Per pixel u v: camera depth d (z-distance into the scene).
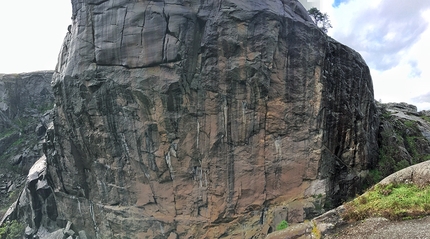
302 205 20.28
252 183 20.17
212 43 19.12
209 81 19.30
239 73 19.17
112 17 19.77
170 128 19.53
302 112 20.53
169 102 19.12
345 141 22.25
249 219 20.22
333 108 21.52
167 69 19.06
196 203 20.31
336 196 21.39
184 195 20.38
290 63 20.22
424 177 11.41
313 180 20.83
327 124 21.16
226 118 19.56
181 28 18.97
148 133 19.95
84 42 20.38
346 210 11.61
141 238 21.08
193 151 19.89
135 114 19.94
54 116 22.59
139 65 19.25
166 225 20.67
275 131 20.31
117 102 20.03
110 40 19.67
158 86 18.98
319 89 20.55
